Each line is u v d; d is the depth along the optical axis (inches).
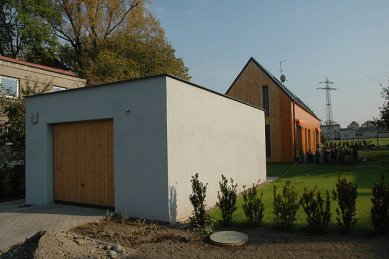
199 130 349.1
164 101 293.4
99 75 1071.0
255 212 269.3
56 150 380.8
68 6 1175.0
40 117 385.1
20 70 682.8
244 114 491.5
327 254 203.5
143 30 1298.0
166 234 253.4
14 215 324.8
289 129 946.7
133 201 309.0
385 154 1070.4
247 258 201.8
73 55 1259.8
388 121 877.8
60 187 375.9
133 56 1221.1
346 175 585.3
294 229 257.6
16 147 494.3
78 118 351.6
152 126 299.7
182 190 310.2
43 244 203.8
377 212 235.9
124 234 252.1
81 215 312.8
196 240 238.4
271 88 975.6
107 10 1227.9
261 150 565.9
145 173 302.5
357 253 203.2
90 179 350.6
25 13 1022.4
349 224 243.4
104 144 341.7
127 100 316.2
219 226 274.2
